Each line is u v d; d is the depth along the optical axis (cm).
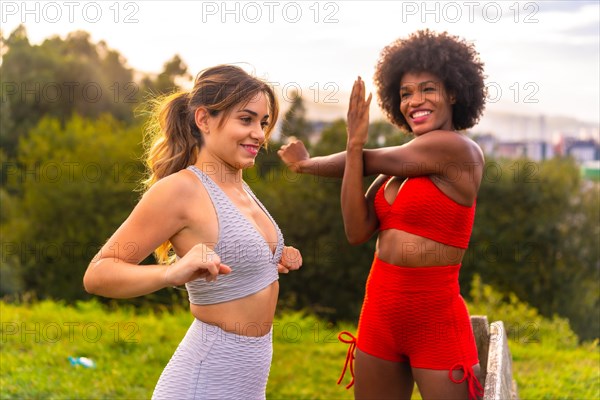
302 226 1648
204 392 256
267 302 266
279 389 624
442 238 302
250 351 262
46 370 600
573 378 626
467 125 324
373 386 326
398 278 308
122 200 1577
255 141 266
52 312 882
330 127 1622
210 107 261
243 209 266
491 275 1812
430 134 304
